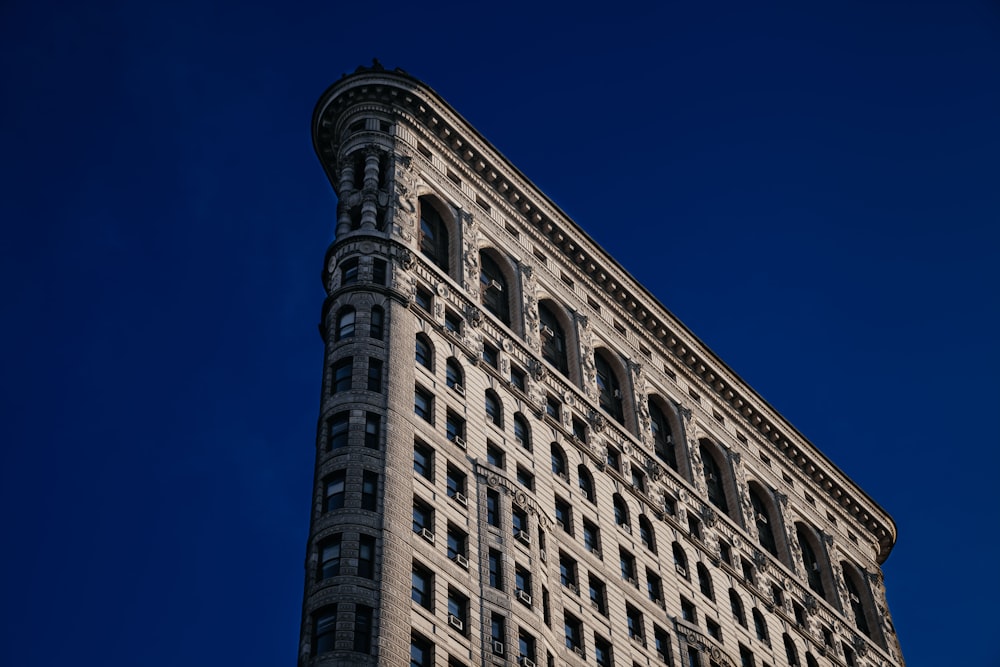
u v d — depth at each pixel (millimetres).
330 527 73312
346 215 94562
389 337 84750
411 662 70062
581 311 107250
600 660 83812
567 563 86688
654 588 93500
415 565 74188
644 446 103438
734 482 113375
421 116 103438
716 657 93375
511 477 85875
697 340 117125
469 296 94812
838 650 111062
